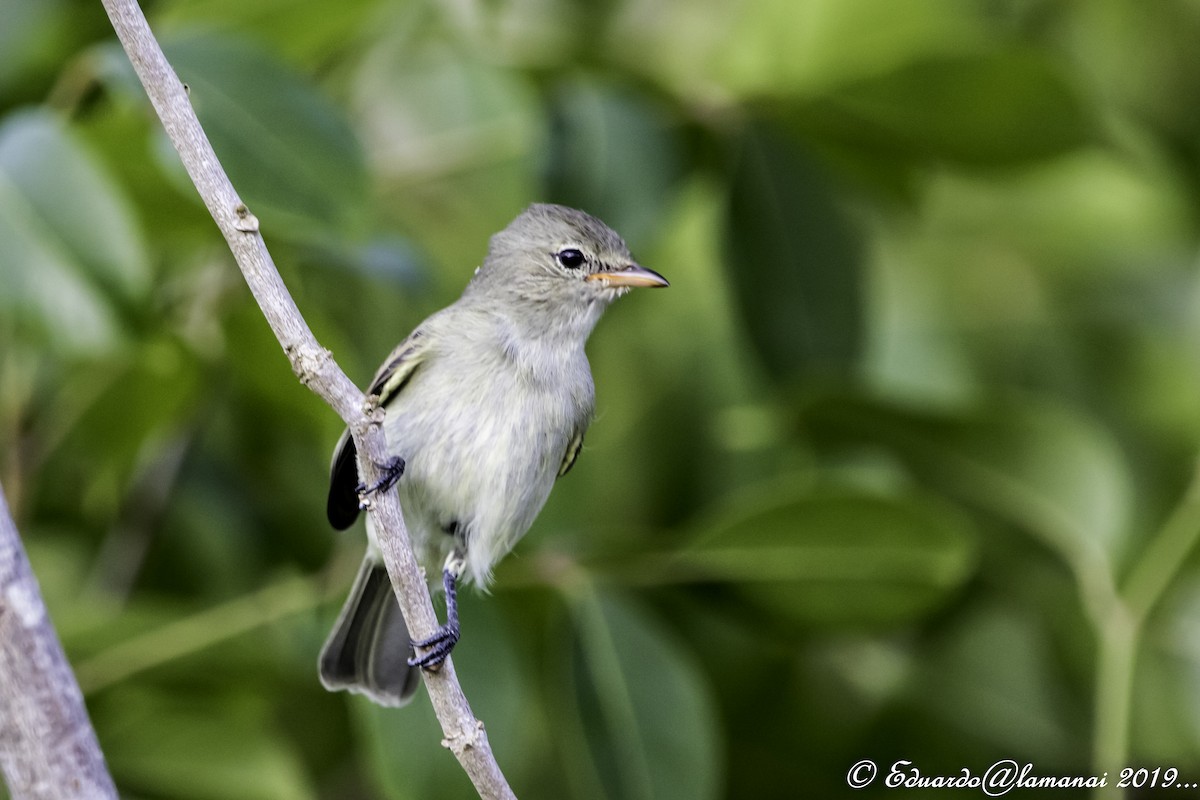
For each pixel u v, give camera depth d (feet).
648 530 39.60
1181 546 33.58
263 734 33.37
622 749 30.66
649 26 39.93
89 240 27.96
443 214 39.47
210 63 28.48
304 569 38.34
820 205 34.73
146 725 32.83
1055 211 41.83
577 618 31.35
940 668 37.81
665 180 33.73
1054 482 34.14
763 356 35.17
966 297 41.55
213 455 38.86
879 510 30.99
